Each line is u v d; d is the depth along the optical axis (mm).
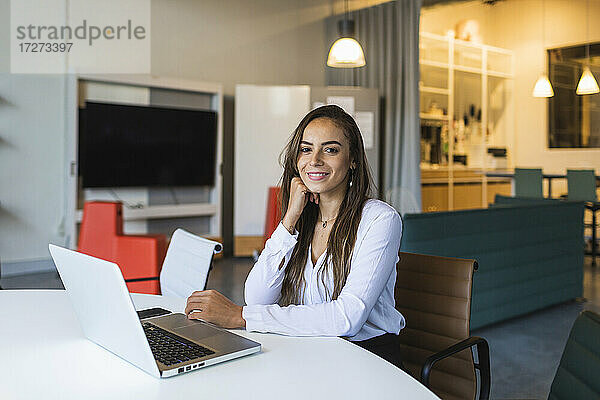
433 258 1760
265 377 992
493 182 8367
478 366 1554
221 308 1310
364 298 1366
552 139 8172
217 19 6426
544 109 8258
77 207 5406
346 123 1535
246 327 1288
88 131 5328
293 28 7113
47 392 918
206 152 6230
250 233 6320
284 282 1560
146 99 5797
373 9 6641
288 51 7074
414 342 1761
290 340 1228
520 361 3000
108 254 4074
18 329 1284
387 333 1503
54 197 5375
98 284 1018
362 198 1544
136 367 1038
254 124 6289
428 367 1369
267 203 6258
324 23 7414
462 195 7922
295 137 1579
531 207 3896
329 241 1502
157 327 1238
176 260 2035
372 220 1470
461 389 1645
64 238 5434
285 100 6328
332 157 1501
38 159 5262
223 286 4816
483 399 1540
